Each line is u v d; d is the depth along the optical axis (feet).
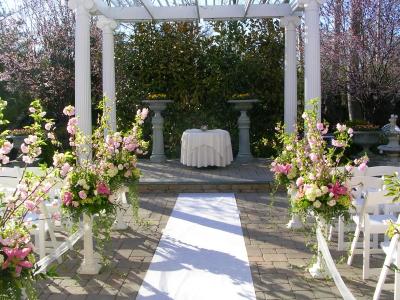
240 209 20.26
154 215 19.31
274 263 13.65
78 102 21.58
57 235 16.51
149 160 33.12
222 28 35.22
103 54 27.89
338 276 11.00
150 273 12.91
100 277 12.66
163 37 35.55
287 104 28.37
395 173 8.94
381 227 12.21
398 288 10.25
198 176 26.13
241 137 32.81
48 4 40.88
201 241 15.81
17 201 9.07
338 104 43.24
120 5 27.45
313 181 12.14
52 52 39.37
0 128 39.45
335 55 36.22
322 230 12.57
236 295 11.44
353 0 35.68
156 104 32.40
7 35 40.65
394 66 35.58
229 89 35.60
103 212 13.25
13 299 7.93
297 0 21.48
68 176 12.32
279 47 35.22
